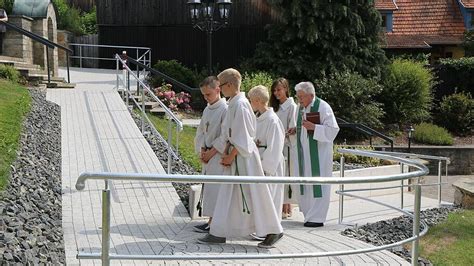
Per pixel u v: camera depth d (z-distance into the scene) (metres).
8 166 8.02
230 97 6.46
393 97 21.67
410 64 21.98
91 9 33.06
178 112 17.47
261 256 4.64
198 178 4.53
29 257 5.43
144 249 6.13
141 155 10.45
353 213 9.34
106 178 4.39
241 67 21.84
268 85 18.48
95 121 12.69
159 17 24.86
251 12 24.02
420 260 6.93
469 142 21.73
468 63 23.80
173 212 7.73
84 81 19.14
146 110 15.18
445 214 9.71
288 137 8.20
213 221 6.39
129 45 25.28
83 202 7.92
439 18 31.12
